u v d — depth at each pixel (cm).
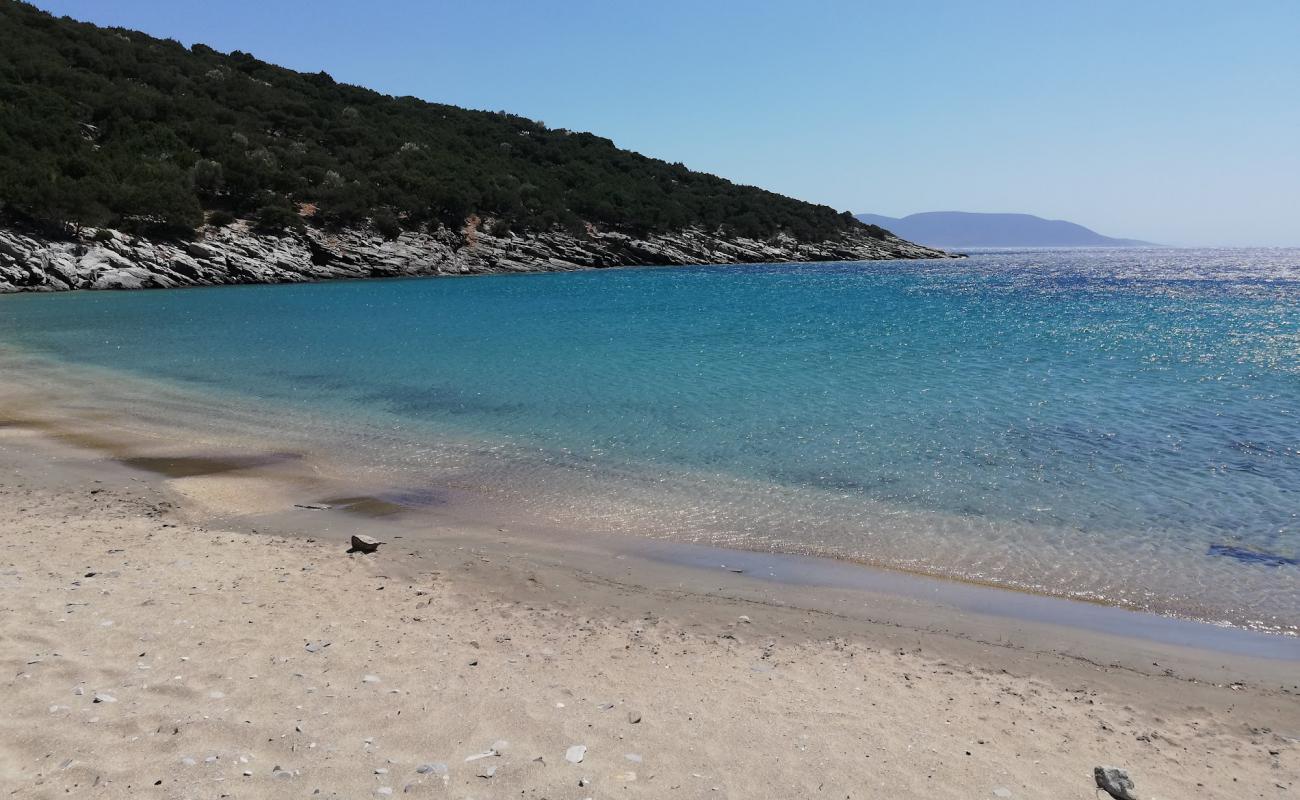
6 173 5100
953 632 727
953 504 1102
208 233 6153
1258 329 3291
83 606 660
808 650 675
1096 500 1113
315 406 1777
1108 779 460
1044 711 574
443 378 2142
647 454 1370
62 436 1444
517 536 979
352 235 6975
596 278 7244
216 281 5828
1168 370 2245
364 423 1606
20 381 2027
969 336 3094
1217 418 1623
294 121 8350
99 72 7325
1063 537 978
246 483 1184
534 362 2431
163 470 1238
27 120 5822
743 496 1141
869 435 1495
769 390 1956
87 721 467
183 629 627
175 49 9081
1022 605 791
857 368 2302
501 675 584
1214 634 729
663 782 444
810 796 438
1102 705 588
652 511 1080
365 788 416
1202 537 973
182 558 823
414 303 4612
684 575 859
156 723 470
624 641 675
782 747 495
